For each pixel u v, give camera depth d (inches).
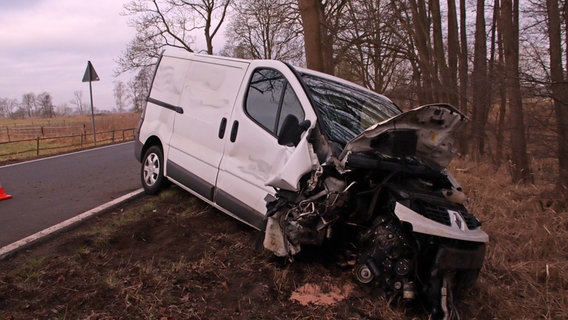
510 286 176.4
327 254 179.3
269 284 160.9
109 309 136.9
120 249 183.5
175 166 238.5
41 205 254.7
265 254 181.9
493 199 297.7
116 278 155.3
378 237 150.0
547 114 340.2
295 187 155.6
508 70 354.3
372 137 144.4
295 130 160.7
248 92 204.7
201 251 183.9
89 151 624.1
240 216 194.5
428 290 143.9
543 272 184.1
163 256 177.6
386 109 210.7
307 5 399.2
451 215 144.6
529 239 219.3
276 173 169.0
